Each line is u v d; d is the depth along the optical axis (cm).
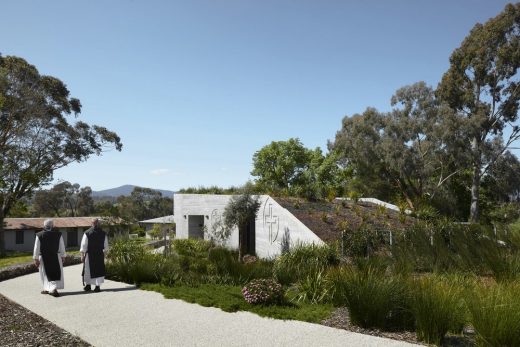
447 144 4062
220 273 1231
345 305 777
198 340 664
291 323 751
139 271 1179
